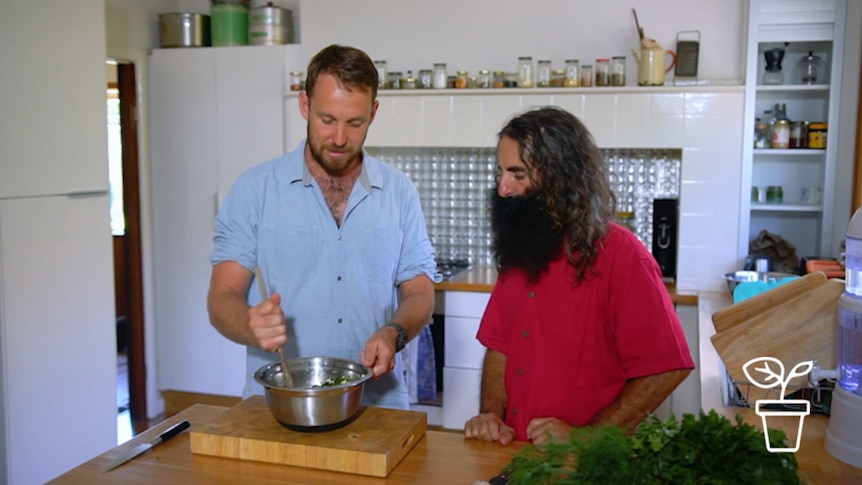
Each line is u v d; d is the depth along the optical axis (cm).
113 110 527
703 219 352
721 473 102
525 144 166
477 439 157
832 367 169
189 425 162
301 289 195
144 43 417
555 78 361
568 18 372
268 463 143
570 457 113
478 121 373
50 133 281
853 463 143
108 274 311
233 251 191
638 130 353
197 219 417
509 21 379
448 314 353
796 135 348
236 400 422
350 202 194
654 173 379
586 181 167
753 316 184
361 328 198
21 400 274
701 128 347
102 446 312
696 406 323
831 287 170
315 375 165
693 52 347
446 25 388
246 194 194
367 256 197
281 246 193
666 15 360
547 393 170
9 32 263
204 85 409
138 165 417
